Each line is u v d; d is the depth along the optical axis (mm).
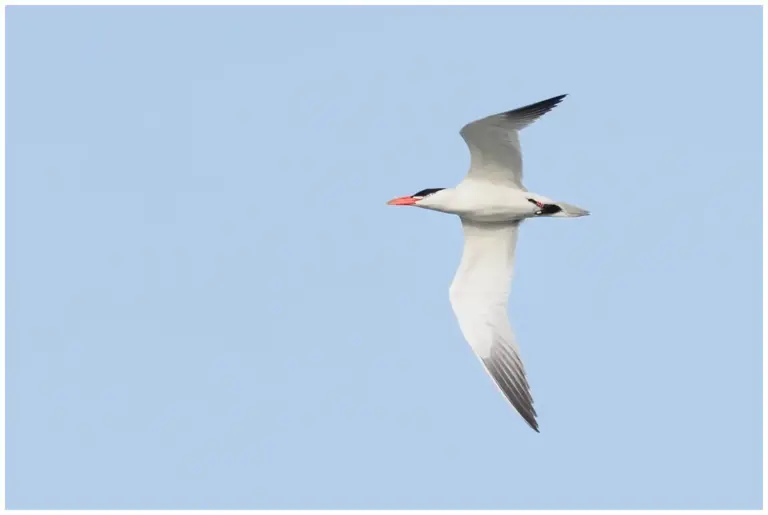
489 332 17922
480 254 18297
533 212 17438
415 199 17781
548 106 15906
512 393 17438
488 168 17219
